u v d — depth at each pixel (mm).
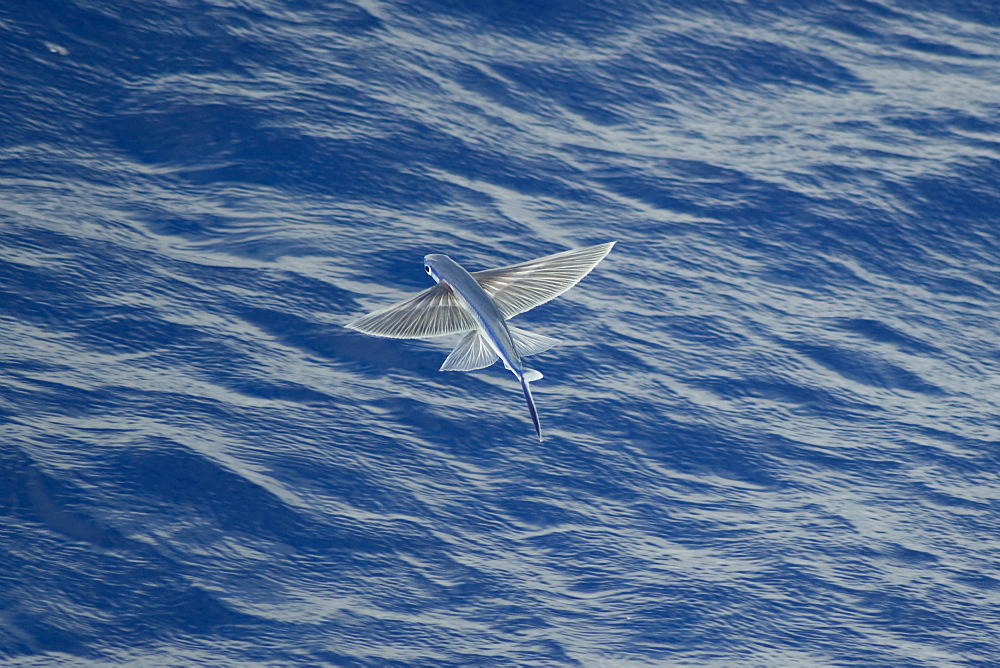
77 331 18000
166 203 21000
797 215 23078
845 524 16688
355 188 21953
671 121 25469
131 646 13719
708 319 20312
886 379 19750
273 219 20953
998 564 16312
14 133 21734
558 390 18375
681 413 18266
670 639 14547
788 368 19562
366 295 19562
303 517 15648
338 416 17312
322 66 24688
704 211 22906
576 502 16562
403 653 14031
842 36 29094
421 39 26172
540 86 25672
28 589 14078
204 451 16219
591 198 22844
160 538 14984
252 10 25859
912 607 15391
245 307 19000
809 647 14680
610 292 20562
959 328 21188
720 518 16609
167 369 17625
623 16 28188
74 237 19719
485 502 16359
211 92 23422
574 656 14172
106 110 22750
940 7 30844
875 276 22094
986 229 23609
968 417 19109
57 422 16297
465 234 21219
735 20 28891
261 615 14328
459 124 24016
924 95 27344
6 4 24250
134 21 24672
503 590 15055
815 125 25906
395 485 16359
